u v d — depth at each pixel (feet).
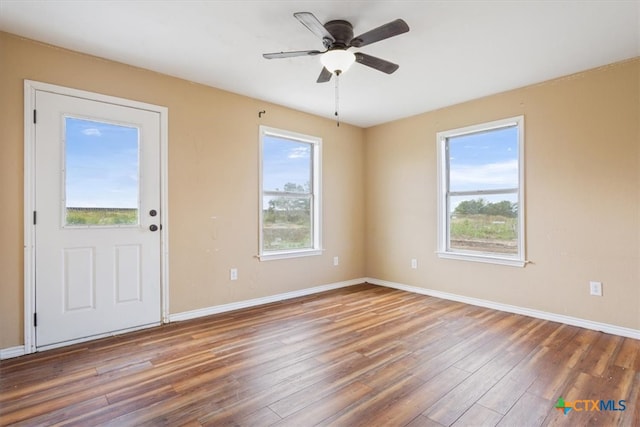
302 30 8.13
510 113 11.83
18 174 8.24
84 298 9.12
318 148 14.96
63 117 8.84
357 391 6.59
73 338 8.93
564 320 10.56
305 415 5.82
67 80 8.90
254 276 12.69
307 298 13.73
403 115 14.84
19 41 8.26
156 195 10.37
